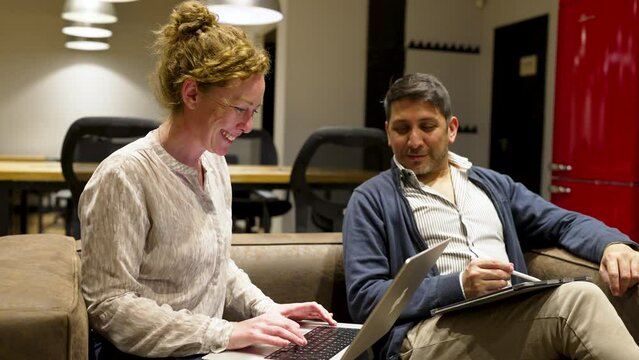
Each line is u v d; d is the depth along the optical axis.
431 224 1.88
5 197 3.52
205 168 1.46
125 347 1.26
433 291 1.60
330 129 3.59
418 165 1.93
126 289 1.27
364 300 1.66
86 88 8.02
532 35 5.76
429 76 1.97
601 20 3.64
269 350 1.33
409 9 6.18
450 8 6.33
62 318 1.04
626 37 3.47
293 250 1.95
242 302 1.60
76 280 1.29
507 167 6.12
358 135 3.59
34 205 7.33
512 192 2.07
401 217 1.85
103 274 1.26
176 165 1.35
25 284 1.15
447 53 6.34
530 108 5.82
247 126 1.35
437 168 1.96
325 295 1.94
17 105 7.85
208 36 1.31
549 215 1.98
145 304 1.26
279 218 5.95
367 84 6.08
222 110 1.31
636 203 3.46
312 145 3.59
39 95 7.91
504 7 6.10
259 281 1.89
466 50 6.40
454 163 2.04
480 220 1.92
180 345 1.26
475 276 1.56
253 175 3.79
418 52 6.23
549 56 5.54
